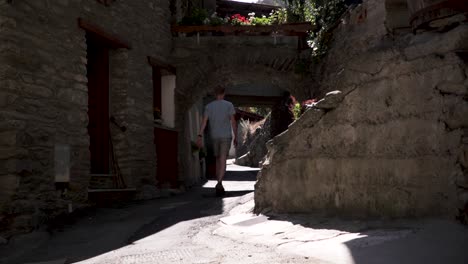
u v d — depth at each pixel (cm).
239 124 3916
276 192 521
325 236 380
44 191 671
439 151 348
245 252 372
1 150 615
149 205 786
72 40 764
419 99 368
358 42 911
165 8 1177
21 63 642
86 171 780
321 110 468
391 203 390
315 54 1170
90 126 934
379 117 405
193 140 1568
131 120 968
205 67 1227
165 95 1210
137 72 1007
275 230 440
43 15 694
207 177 2059
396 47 397
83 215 706
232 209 631
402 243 314
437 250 291
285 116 1955
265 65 1238
